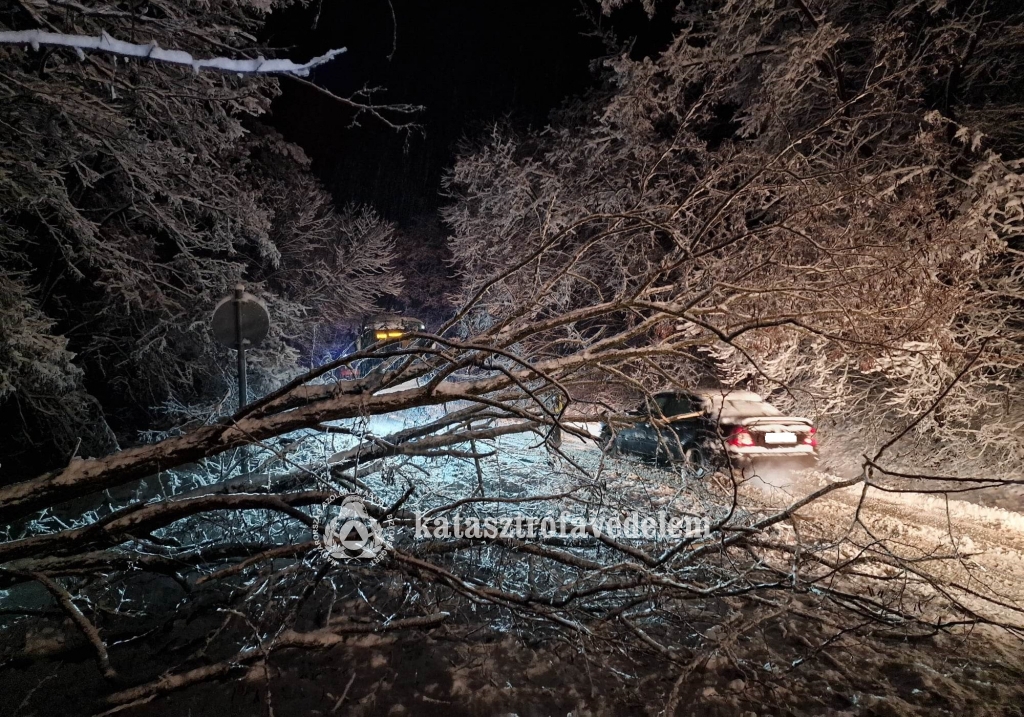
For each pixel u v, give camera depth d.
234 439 4.64
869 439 11.02
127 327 12.66
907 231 7.97
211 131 10.55
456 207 18.39
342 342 21.42
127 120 7.90
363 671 3.95
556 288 12.48
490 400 4.94
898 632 4.54
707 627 4.64
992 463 9.59
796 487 9.11
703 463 6.86
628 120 13.20
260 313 7.68
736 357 10.10
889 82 10.23
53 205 8.79
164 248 14.21
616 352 5.25
